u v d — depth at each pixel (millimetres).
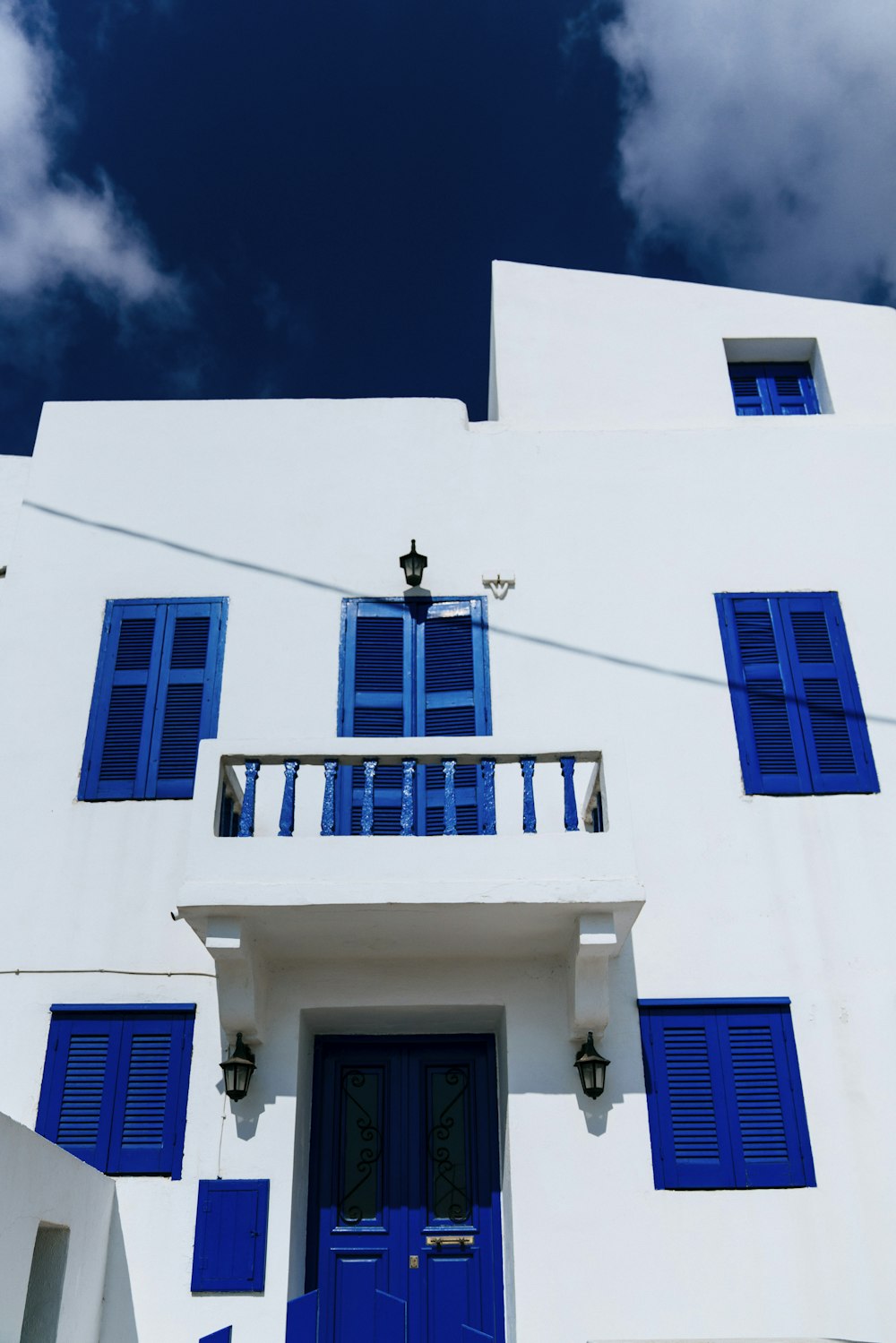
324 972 6652
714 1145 6266
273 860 6078
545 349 9211
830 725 7508
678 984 6688
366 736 7484
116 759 7391
